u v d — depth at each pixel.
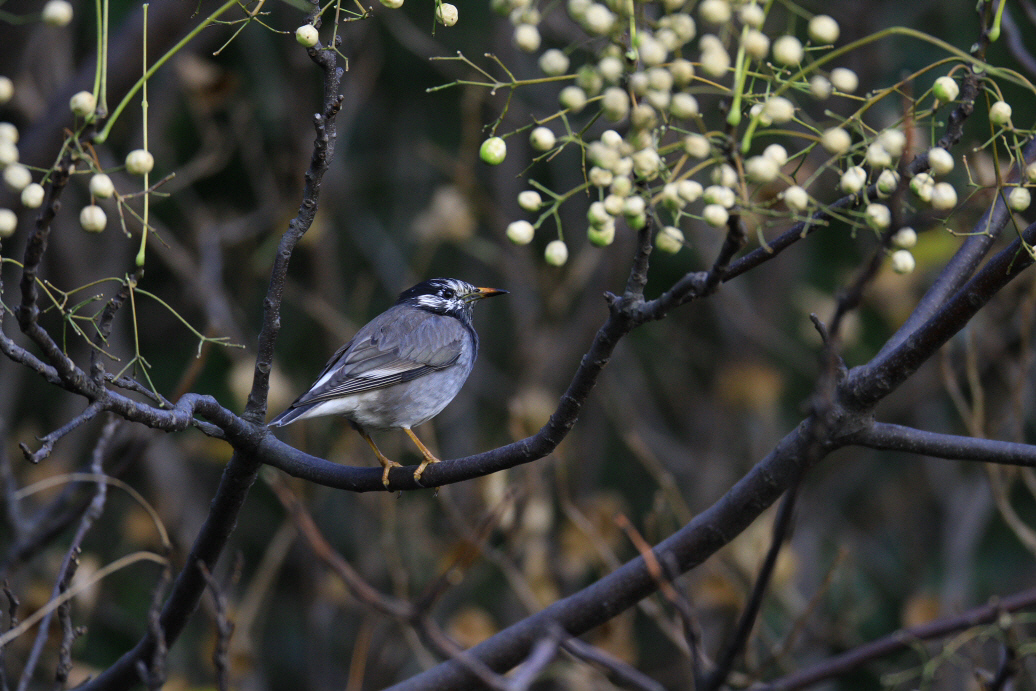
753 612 4.92
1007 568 15.12
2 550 11.64
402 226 16.19
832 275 15.78
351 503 15.14
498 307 16.98
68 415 13.59
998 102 4.72
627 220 4.15
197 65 11.91
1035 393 14.86
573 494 14.64
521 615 13.91
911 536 15.87
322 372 9.72
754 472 6.04
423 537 13.31
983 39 5.00
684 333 17.14
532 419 13.59
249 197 15.10
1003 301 12.70
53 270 13.55
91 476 6.53
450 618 13.24
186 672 12.87
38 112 12.55
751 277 16.62
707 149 3.94
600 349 5.14
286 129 13.62
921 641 7.14
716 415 16.16
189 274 12.84
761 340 15.02
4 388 13.47
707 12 3.81
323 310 13.59
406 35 14.04
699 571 12.05
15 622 5.96
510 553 9.84
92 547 13.79
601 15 4.03
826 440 5.78
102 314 4.92
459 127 16.05
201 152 14.02
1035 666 8.36
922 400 14.74
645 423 16.62
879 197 4.76
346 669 14.49
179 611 6.55
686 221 14.76
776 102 3.99
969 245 6.36
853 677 13.51
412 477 6.08
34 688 10.56
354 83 14.07
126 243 14.05
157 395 5.32
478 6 15.14
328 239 13.81
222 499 6.25
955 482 16.22
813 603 6.90
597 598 6.40
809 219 3.99
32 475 12.62
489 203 14.40
